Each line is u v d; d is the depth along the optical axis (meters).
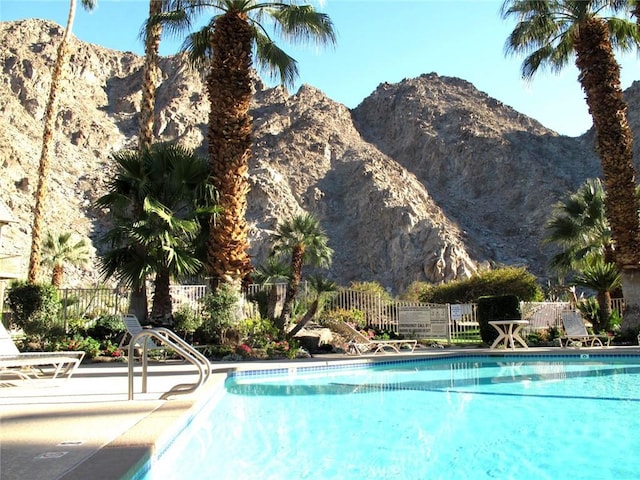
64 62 22.67
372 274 81.12
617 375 12.52
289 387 10.79
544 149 109.88
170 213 15.61
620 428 6.88
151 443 4.57
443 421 7.45
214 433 6.77
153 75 18.53
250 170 94.44
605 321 22.61
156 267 15.52
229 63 16.62
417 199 92.19
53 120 22.22
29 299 16.80
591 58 20.50
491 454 5.73
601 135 20.27
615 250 20.12
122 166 16.58
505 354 16.36
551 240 25.62
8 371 8.94
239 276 16.16
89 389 8.46
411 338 21.89
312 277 21.75
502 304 19.34
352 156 103.50
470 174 104.94
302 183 96.62
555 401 8.94
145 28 18.56
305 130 108.50
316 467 5.27
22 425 5.42
